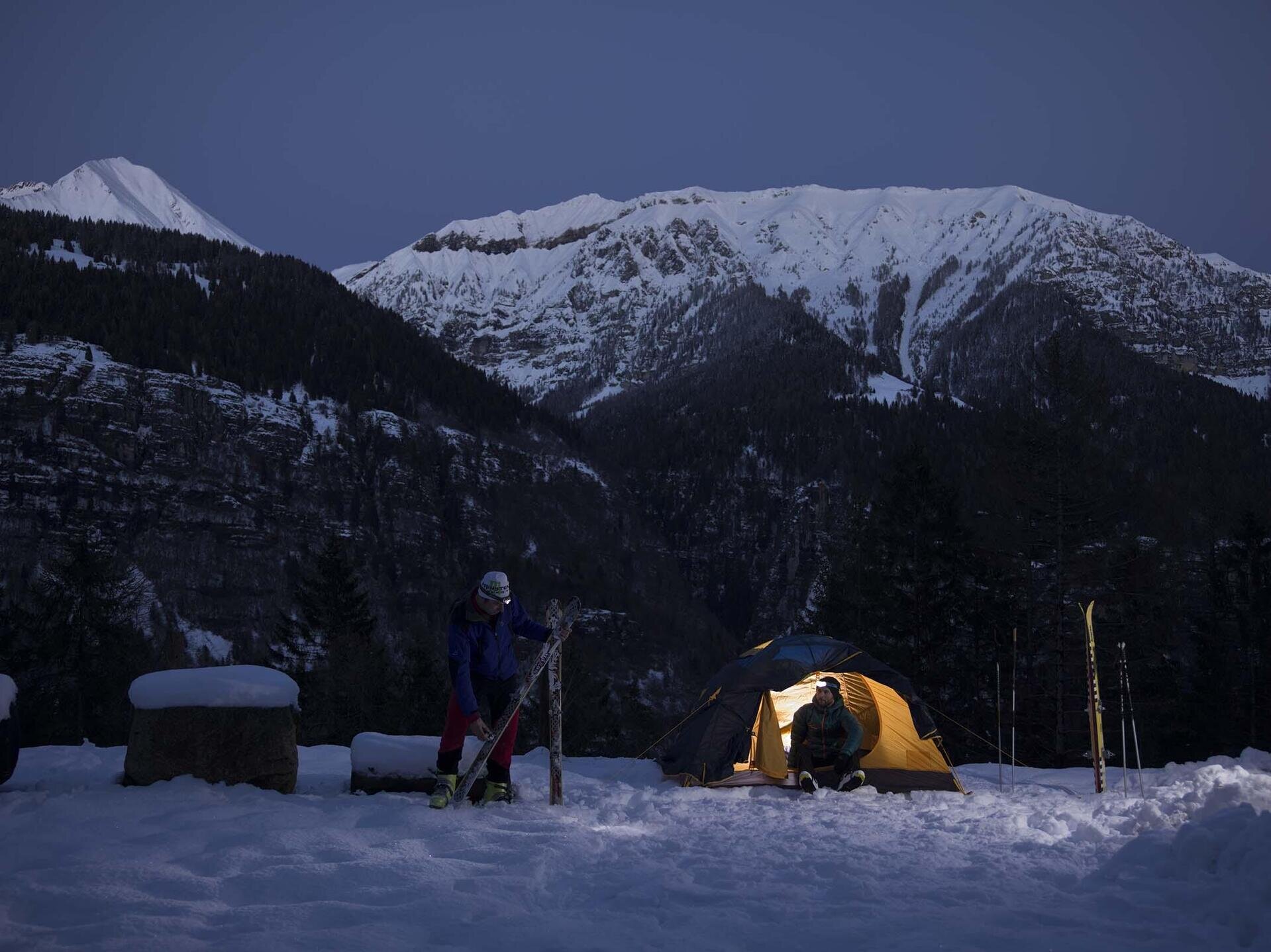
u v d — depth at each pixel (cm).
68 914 405
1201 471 5381
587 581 14225
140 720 682
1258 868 431
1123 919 416
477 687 710
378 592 12900
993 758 3219
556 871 493
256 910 410
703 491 19062
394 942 378
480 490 15675
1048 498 3172
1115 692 2898
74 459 13088
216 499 13562
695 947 375
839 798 774
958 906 437
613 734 4588
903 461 3747
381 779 717
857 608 3772
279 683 713
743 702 906
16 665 4012
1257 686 4431
